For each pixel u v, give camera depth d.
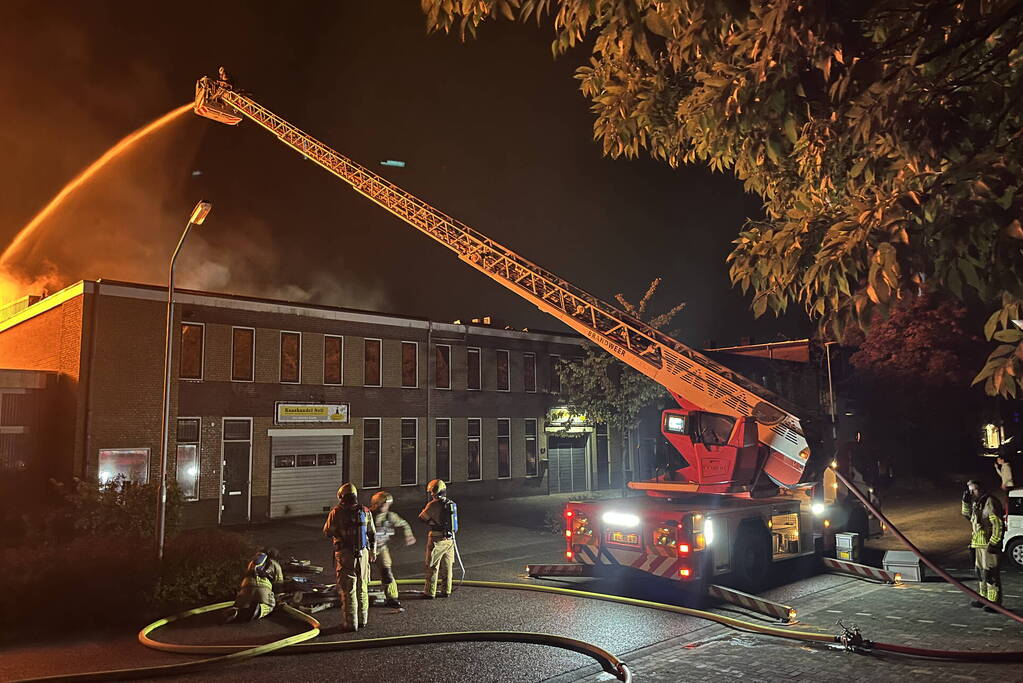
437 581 10.27
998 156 2.74
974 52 3.38
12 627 8.45
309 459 22.62
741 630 8.40
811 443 10.84
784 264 3.54
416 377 25.56
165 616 9.34
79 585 8.99
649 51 3.54
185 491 19.78
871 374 34.34
